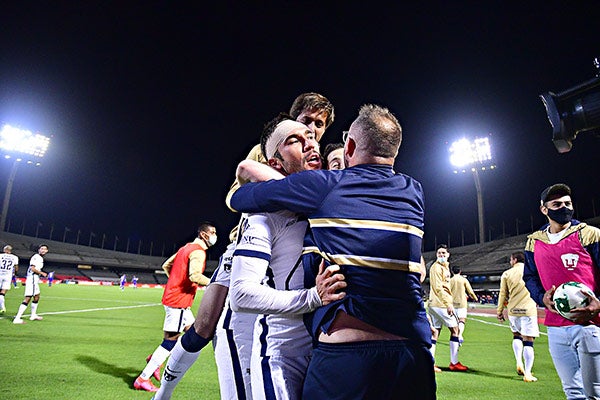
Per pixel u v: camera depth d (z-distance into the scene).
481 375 6.57
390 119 1.91
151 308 17.72
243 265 1.79
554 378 6.38
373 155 1.85
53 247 69.38
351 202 1.69
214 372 6.10
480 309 26.09
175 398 4.64
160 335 9.70
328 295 1.61
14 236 65.44
